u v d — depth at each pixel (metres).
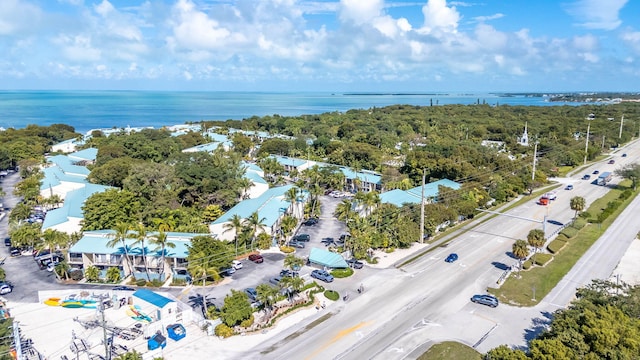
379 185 126.25
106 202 84.44
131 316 59.09
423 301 63.12
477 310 60.53
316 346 51.84
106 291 64.19
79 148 170.12
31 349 51.34
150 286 68.50
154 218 87.25
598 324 42.72
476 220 101.88
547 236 90.69
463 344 51.94
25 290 66.69
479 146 166.25
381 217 85.12
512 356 40.19
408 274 72.50
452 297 64.31
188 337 54.03
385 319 58.12
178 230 83.19
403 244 84.12
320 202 116.75
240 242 80.00
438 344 52.00
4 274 67.44
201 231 82.25
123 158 128.25
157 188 101.12
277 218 89.25
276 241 86.56
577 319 45.81
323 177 125.38
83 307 61.69
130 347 51.72
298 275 70.94
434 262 77.44
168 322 55.88
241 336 54.03
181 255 69.88
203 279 66.06
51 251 73.88
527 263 74.88
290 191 95.38
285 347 51.66
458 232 93.44
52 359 49.34
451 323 57.03
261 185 114.50
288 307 60.75
